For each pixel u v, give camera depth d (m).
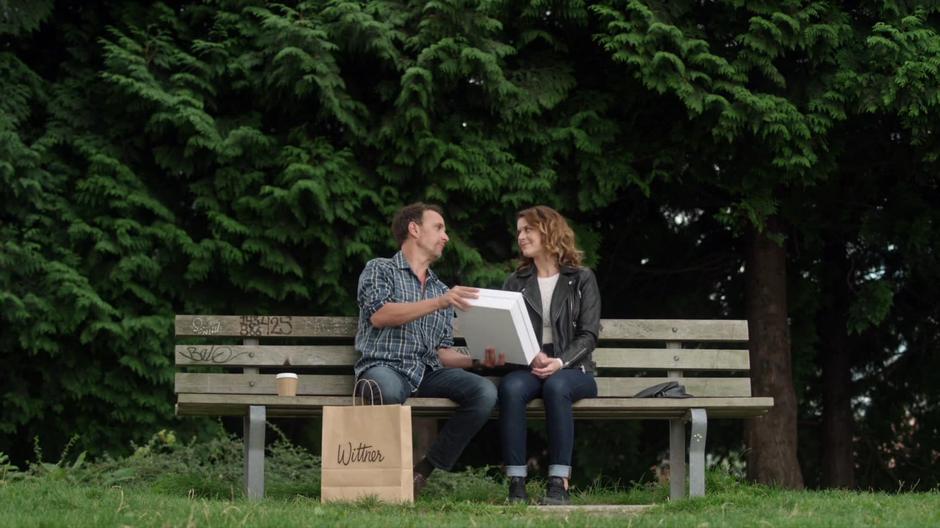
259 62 10.21
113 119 10.35
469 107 10.55
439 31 10.02
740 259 12.51
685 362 6.93
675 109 10.70
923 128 9.98
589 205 10.61
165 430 9.41
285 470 8.21
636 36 9.93
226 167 10.13
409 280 6.52
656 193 11.84
